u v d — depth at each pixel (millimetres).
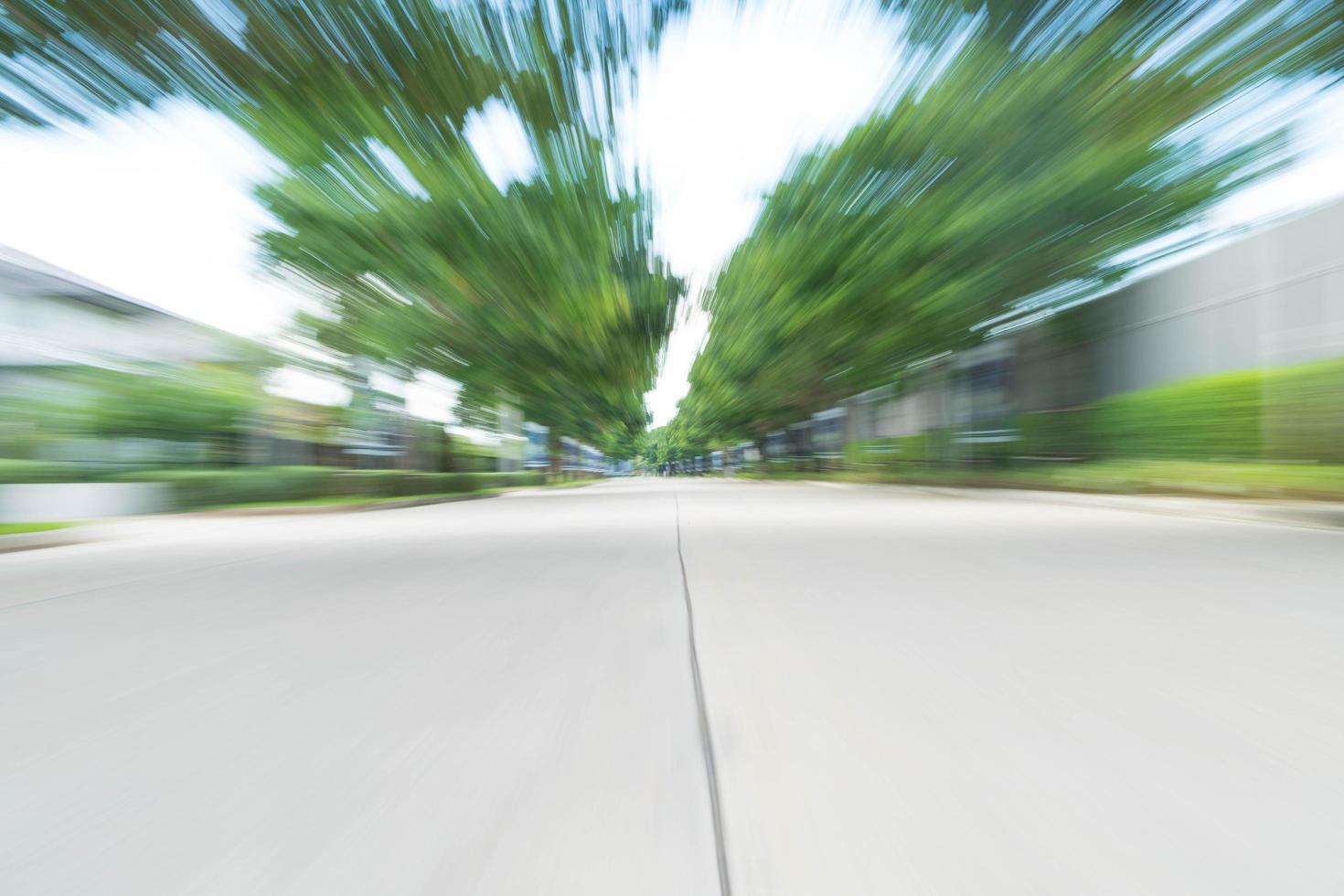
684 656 3303
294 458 28906
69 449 20750
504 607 4578
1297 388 12062
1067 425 18641
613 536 9078
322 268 17125
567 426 49969
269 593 5289
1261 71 8000
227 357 28672
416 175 12312
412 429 35406
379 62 6562
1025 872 1541
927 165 13750
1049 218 12867
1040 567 5848
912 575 5523
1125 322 17531
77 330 27734
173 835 1750
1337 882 1484
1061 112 10578
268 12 5656
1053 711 2525
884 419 32469
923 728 2383
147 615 4566
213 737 2414
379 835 1735
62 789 2025
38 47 5488
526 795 1936
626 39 6574
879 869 1559
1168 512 11109
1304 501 10469
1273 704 2580
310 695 2850
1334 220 12367
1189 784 1955
